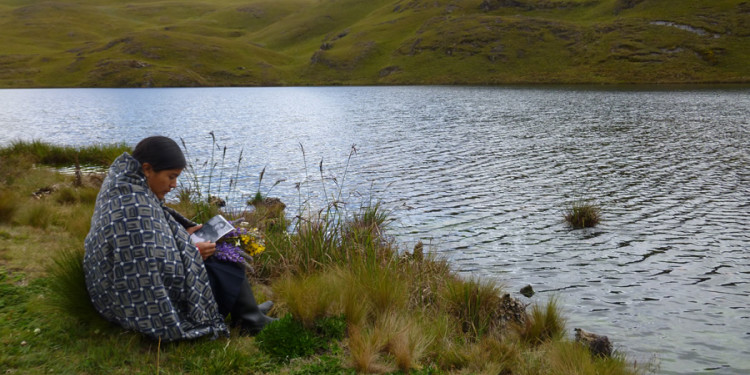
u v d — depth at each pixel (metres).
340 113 54.16
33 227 9.09
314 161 24.83
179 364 4.39
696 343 7.23
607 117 45.38
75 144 31.53
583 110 52.56
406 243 11.84
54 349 4.47
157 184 4.49
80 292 4.83
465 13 164.50
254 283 7.14
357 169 22.58
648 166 22.78
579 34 129.12
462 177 20.62
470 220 14.17
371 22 184.25
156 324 4.40
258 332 5.19
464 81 120.75
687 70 101.88
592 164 23.44
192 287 4.59
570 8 152.12
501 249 11.65
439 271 8.62
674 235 12.79
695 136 32.56
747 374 6.38
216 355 4.54
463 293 7.16
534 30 135.88
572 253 11.41
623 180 19.80
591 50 120.06
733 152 26.23
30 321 4.97
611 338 7.36
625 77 104.12
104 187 4.41
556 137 33.09
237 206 14.75
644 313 8.29
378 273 6.96
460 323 6.64
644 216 14.61
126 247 4.27
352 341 5.18
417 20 169.25
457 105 62.50
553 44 128.75
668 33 116.50
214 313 4.81
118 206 4.28
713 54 104.62
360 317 5.77
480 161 24.50
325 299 5.81
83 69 142.62
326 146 30.11
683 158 24.72
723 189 18.05
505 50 130.25
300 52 180.00
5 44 172.25
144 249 4.29
